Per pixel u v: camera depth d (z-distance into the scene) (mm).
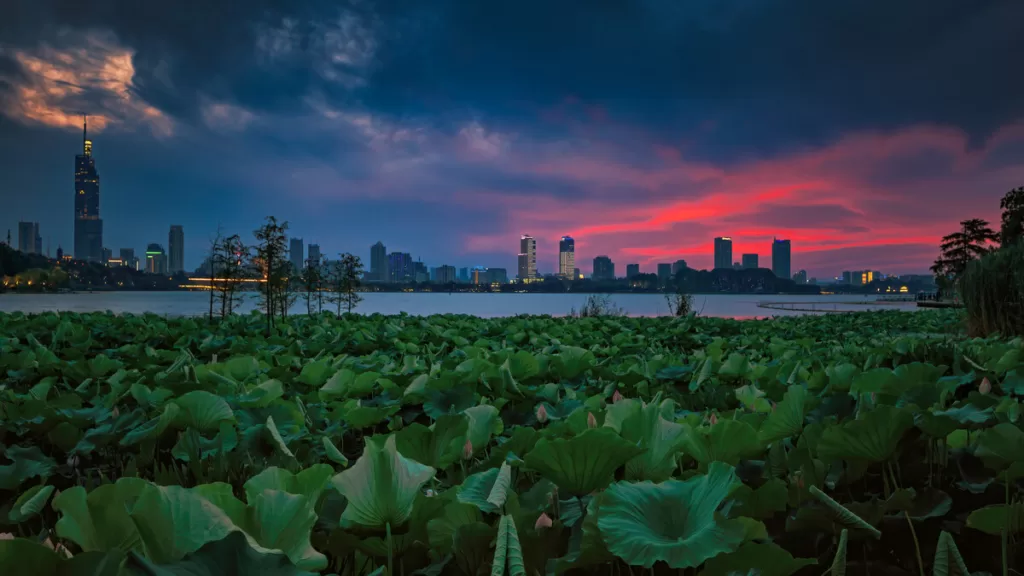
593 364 3742
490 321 8984
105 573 705
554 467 1302
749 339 6480
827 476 1733
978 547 1419
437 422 1666
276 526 943
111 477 2156
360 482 1109
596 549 1082
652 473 1450
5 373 4070
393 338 6160
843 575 954
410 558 1226
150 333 6793
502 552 894
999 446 1492
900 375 2451
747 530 1091
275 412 2305
